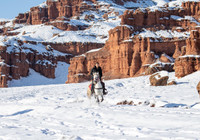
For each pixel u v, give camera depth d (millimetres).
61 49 141250
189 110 11328
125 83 37125
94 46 140500
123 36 64125
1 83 85562
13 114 12961
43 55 120625
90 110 11633
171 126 7488
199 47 39844
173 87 26234
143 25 67000
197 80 30547
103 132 6902
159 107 13352
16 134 6934
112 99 16453
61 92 29609
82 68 74562
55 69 124125
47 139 6227
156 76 30484
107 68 69375
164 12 67625
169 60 55844
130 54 61750
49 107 13234
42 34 177875
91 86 14719
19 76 98688
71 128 7707
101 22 187125
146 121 8484
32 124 8727
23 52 103750
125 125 7945
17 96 27875
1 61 91875
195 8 69625
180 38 59594
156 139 5836
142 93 21875
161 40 60156
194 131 6398
